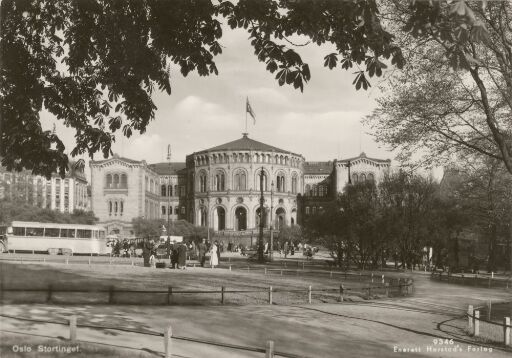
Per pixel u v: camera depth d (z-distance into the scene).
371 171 140.00
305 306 23.44
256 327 17.19
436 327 19.61
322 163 162.12
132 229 126.12
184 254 41.00
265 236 113.62
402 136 27.34
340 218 52.72
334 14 11.04
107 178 139.12
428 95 26.05
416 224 53.91
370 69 11.13
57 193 153.62
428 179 55.56
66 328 14.55
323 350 14.53
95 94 14.70
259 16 11.62
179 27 12.98
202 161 140.38
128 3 13.05
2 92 13.72
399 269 55.53
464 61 9.98
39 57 14.04
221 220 141.50
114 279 28.75
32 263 40.31
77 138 14.70
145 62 13.61
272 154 136.75
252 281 32.34
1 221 78.12
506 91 25.27
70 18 13.78
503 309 26.77
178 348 13.20
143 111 14.48
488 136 27.80
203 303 22.23
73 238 63.41
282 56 11.56
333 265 57.16
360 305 24.98
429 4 9.62
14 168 14.05
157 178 159.12
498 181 37.53
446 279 46.41
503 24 23.48
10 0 13.20
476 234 73.44
